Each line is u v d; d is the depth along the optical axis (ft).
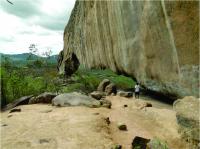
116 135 38.99
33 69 127.44
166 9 65.26
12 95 56.85
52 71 145.07
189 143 38.93
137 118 51.19
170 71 68.74
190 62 60.95
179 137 40.73
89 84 93.86
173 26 64.13
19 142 30.99
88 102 53.06
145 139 34.42
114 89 85.10
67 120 39.42
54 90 73.46
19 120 39.19
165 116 50.42
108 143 32.96
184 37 61.82
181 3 61.16
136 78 91.30
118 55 104.06
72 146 30.78
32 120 39.24
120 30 98.32
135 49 87.61
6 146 29.94
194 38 59.57
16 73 66.64
